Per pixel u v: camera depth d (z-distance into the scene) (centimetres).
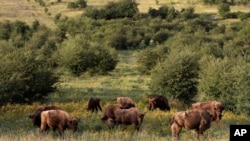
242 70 7888
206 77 8256
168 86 8550
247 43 16862
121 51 19738
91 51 12731
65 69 12744
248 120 6875
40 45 17562
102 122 5534
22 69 7688
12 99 7531
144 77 12331
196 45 14912
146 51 13350
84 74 12612
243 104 7650
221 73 8100
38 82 7769
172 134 4725
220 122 6156
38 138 4150
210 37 18850
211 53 13550
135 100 8275
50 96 8569
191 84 8500
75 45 12938
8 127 5347
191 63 8600
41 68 7944
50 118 4641
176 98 8556
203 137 4609
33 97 7812
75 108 6981
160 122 5741
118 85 10531
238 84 7775
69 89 9619
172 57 8800
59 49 14350
